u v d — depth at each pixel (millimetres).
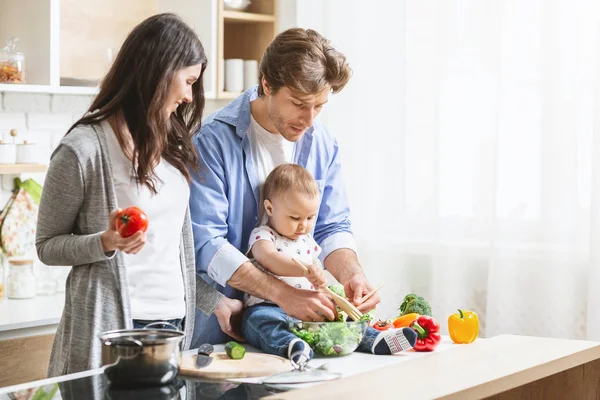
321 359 2029
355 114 3695
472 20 3355
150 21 2105
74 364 2061
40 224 2078
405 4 3539
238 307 2279
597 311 3004
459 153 3412
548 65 3133
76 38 3414
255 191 2346
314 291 2143
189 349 2258
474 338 2188
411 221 3564
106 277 2062
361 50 3672
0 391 1590
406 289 3590
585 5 3064
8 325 2822
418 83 3521
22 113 3451
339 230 2498
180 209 2205
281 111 2197
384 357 2062
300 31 2188
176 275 2195
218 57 3701
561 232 3129
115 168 2102
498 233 3256
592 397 2105
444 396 1565
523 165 3217
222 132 2318
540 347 2020
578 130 3094
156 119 2080
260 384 1706
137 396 1572
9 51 3176
